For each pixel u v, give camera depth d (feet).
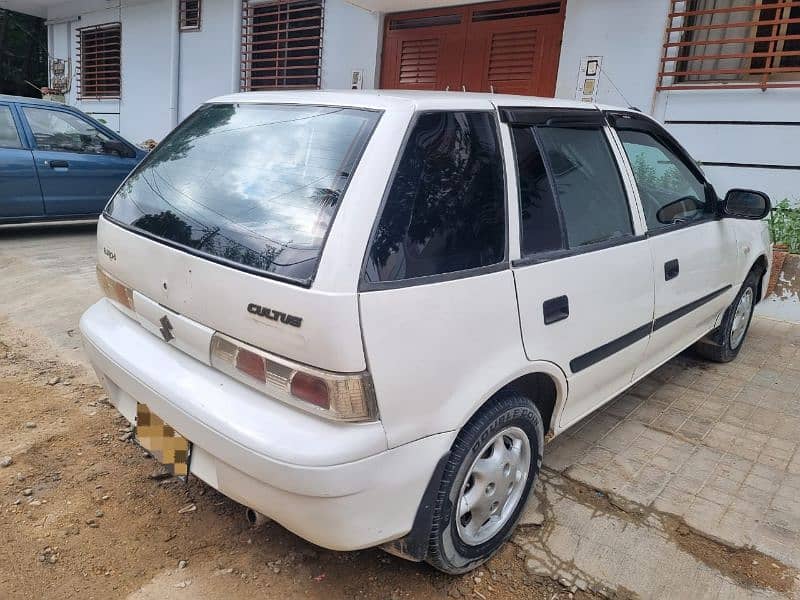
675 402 12.84
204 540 8.16
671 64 19.72
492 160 7.54
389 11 26.07
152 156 9.34
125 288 8.27
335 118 7.23
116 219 8.69
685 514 9.11
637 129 10.67
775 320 18.53
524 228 7.77
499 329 7.22
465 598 7.48
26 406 11.32
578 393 8.96
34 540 7.97
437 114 7.12
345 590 7.47
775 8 17.39
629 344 9.91
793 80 17.89
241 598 7.23
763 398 13.16
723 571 8.02
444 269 6.74
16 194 22.52
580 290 8.42
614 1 20.38
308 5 29.27
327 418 6.01
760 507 9.36
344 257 6.00
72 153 23.99
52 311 16.16
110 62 41.52
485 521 7.84
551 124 8.64
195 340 7.05
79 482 9.21
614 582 7.79
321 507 5.99
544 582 7.77
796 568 8.11
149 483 9.27
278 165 7.27
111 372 8.03
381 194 6.37
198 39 34.12
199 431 6.60
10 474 9.29
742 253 13.62
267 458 5.99
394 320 6.17
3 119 22.44
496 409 7.36
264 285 6.24
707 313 12.87
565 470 10.11
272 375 6.28
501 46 23.67
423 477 6.56
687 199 11.72
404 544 6.88
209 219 7.32
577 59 21.52
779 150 17.92
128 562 7.70
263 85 31.99
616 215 9.57
